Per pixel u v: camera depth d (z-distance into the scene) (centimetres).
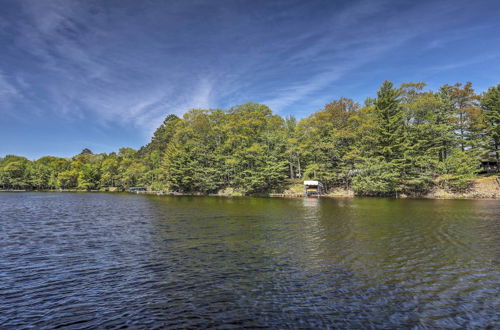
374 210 3453
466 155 5234
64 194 9612
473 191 5134
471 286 1106
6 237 2086
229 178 8019
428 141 5616
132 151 15462
